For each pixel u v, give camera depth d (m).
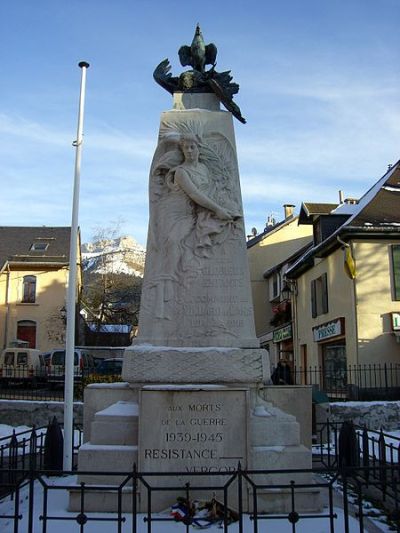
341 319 20.75
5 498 6.67
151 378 6.49
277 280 33.78
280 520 5.62
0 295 35.97
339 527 5.46
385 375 17.55
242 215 7.38
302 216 27.53
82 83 9.85
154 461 5.92
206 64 8.42
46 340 35.41
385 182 23.09
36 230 40.25
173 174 7.43
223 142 7.62
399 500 6.14
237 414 6.00
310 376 22.66
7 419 13.35
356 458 7.81
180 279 7.15
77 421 13.14
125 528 5.35
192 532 5.23
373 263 19.75
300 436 6.73
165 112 7.73
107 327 39.97
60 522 5.58
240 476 4.54
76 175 9.56
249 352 6.53
